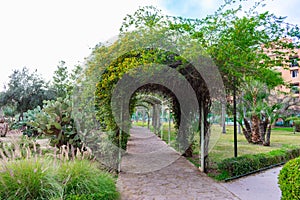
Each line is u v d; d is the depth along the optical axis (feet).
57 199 9.82
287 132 58.39
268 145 33.37
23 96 56.49
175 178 16.88
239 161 17.56
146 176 17.40
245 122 37.22
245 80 19.31
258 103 34.86
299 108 51.65
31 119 29.14
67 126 19.42
